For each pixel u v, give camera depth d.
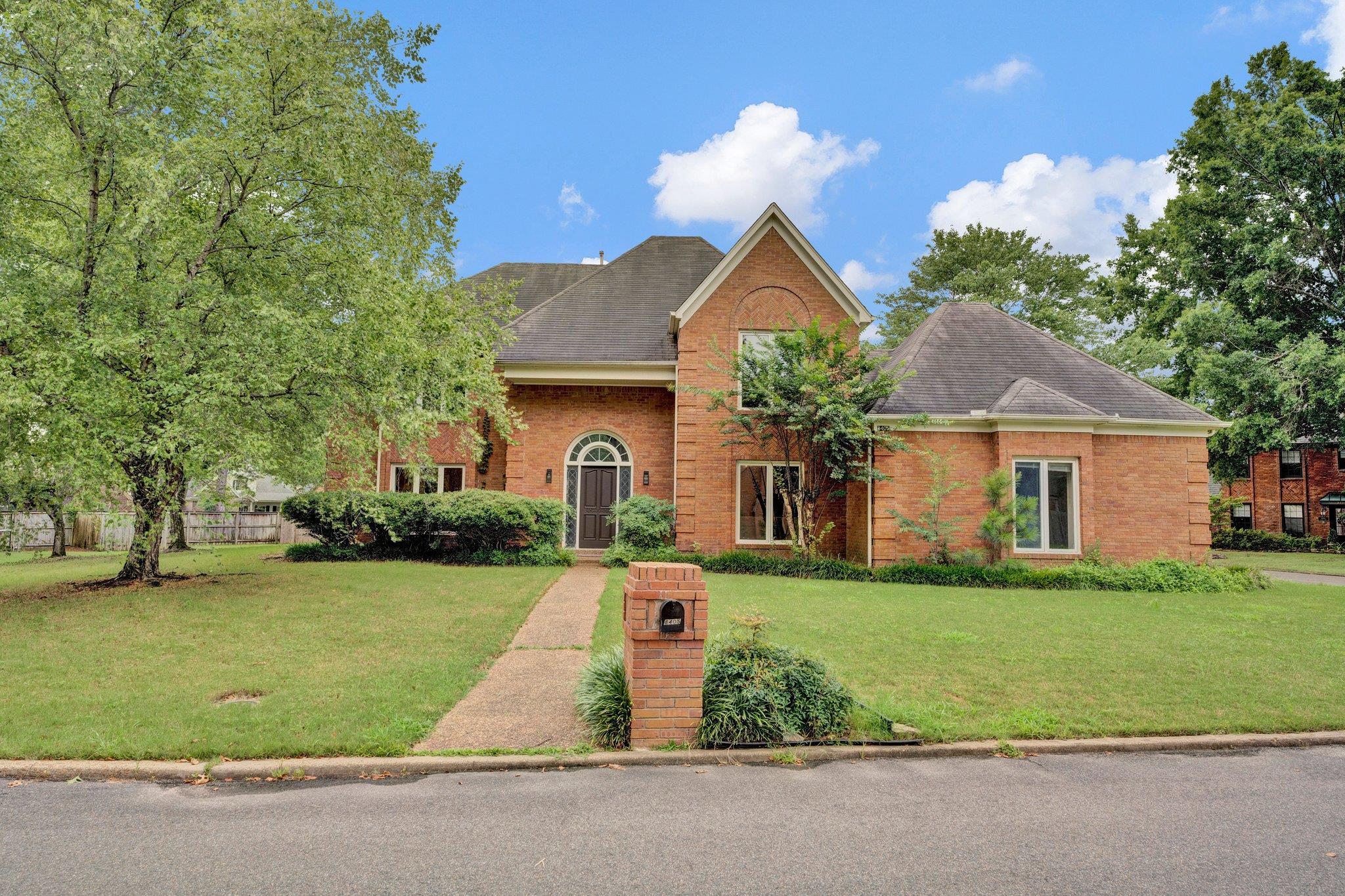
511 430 17.97
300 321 9.98
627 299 20.61
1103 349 35.06
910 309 43.31
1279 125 26.88
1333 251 27.70
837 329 15.73
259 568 14.44
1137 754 5.45
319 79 10.98
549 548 16.20
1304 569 23.61
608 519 18.73
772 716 5.42
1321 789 4.77
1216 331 27.44
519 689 6.77
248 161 10.73
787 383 15.54
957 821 4.20
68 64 9.45
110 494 10.84
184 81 10.20
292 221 11.87
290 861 3.62
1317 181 26.62
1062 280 40.31
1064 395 15.86
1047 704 6.35
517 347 18.67
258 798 4.44
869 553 15.76
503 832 3.99
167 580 12.26
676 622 5.38
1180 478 15.86
